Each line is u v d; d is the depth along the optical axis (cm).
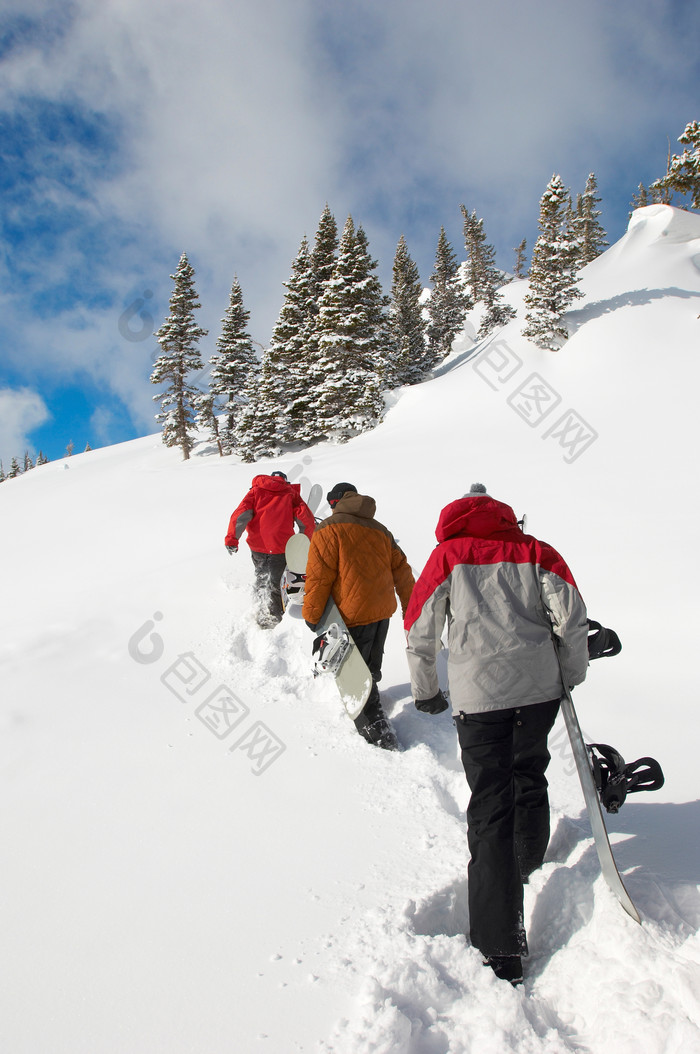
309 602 303
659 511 699
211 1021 153
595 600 478
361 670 287
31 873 216
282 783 265
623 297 2911
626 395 1905
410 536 700
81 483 2158
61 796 264
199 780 272
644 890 173
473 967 162
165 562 775
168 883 208
